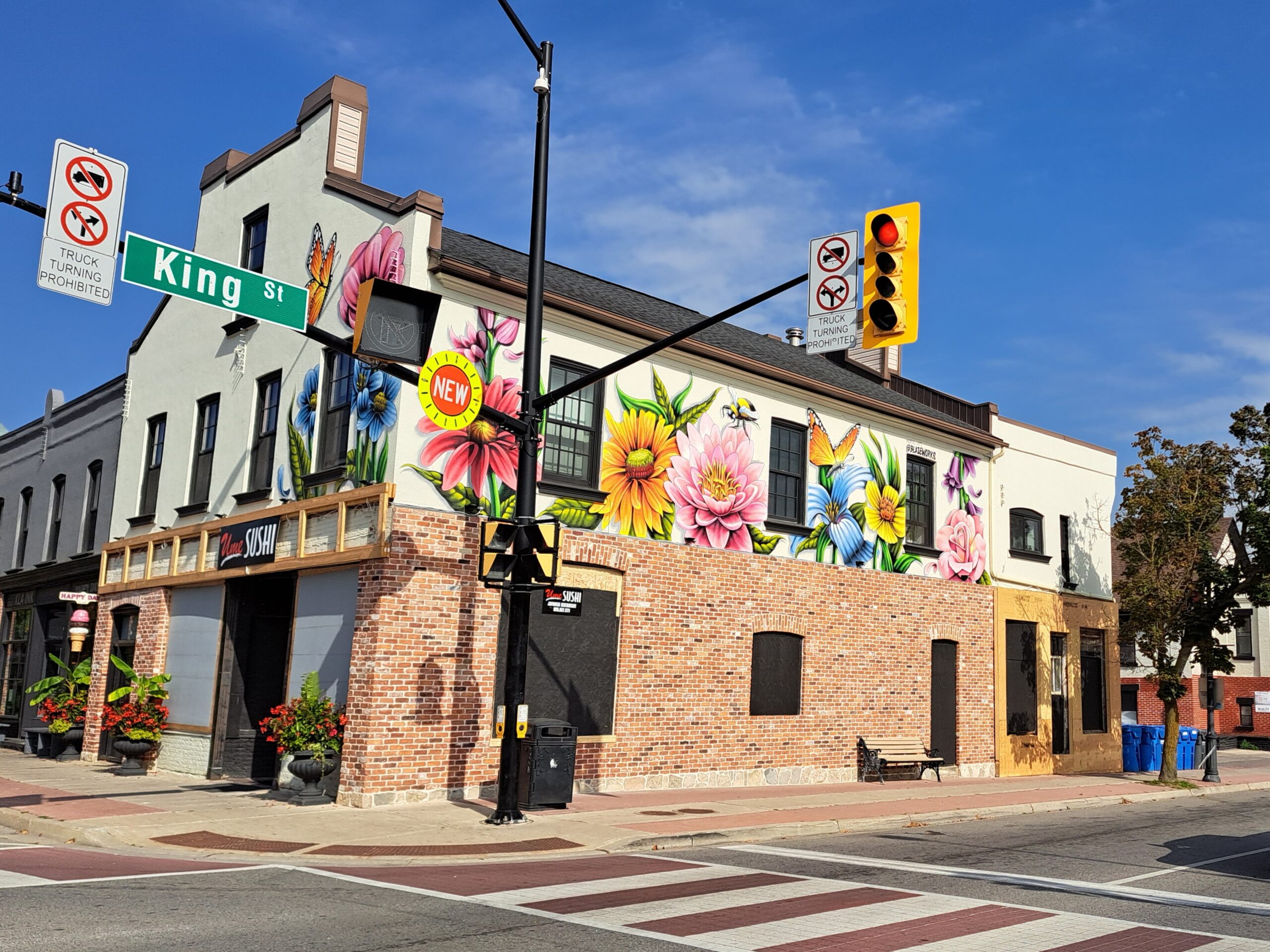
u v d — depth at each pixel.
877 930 7.86
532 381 12.93
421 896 8.68
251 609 18.20
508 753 12.87
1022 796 18.98
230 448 18.73
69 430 25.72
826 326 10.55
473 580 15.23
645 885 9.51
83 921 7.29
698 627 18.08
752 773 18.62
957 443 23.55
